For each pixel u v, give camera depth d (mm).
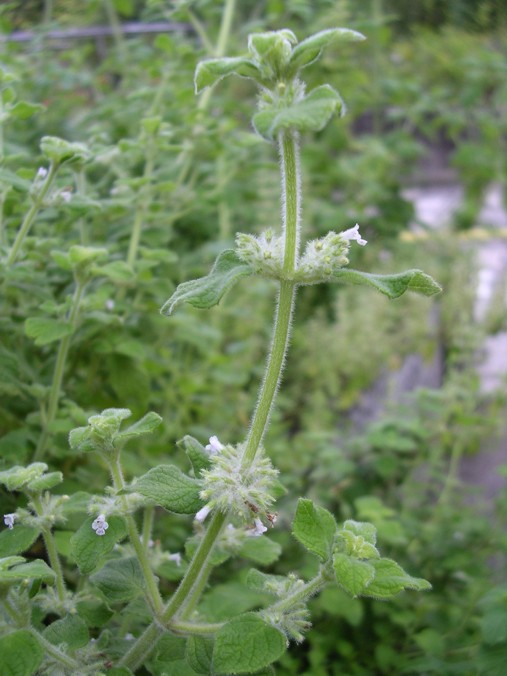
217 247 542
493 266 1020
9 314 354
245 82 805
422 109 945
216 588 312
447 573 429
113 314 352
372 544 197
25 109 328
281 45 184
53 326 302
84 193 374
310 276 199
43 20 693
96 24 786
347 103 883
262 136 176
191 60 518
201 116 472
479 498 572
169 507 199
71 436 210
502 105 1087
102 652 231
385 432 479
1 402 343
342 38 179
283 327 202
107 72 705
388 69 1006
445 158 1281
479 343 725
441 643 365
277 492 240
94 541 209
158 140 409
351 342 685
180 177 485
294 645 381
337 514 476
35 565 197
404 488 490
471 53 1109
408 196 1229
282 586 220
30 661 187
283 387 657
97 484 327
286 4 677
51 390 317
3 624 202
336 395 668
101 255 316
